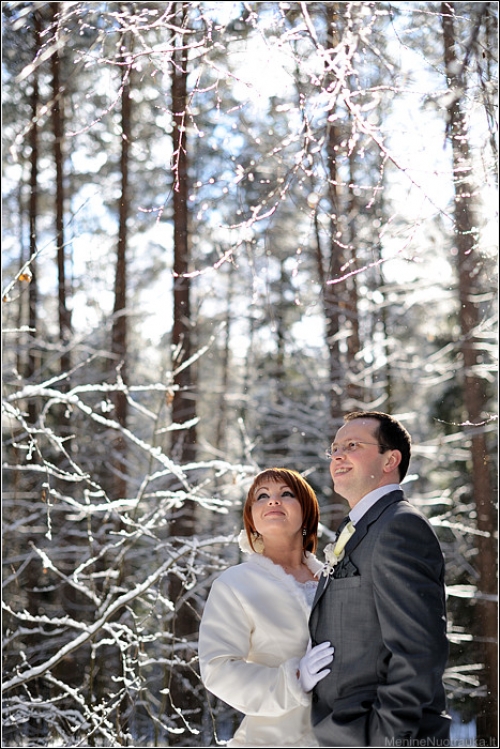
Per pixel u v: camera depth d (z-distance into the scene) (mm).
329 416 10891
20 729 7121
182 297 11594
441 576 2611
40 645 8992
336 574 2729
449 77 4020
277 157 4445
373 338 12180
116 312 11109
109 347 11742
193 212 11305
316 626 2809
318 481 11281
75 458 10219
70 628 9555
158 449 6203
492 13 4121
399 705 2398
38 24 5344
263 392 13445
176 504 6402
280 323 12961
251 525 3328
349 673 2625
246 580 3092
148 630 8352
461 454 11086
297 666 2787
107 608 5816
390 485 2822
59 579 10398
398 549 2549
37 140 11391
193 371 13180
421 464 11984
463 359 10594
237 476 6746
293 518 3215
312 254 11336
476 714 10375
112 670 9711
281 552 3248
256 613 3018
